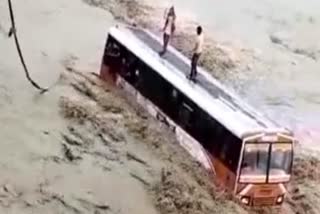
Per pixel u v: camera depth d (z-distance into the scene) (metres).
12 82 43.53
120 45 43.12
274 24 66.00
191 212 33.56
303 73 57.78
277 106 50.84
